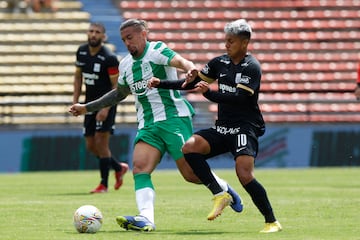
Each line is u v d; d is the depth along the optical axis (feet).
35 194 158.40
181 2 344.28
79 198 147.23
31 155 252.21
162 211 121.60
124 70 100.89
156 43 99.71
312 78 324.19
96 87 158.51
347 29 345.31
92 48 157.38
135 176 97.25
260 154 263.49
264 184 187.11
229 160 263.08
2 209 124.88
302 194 155.94
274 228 94.17
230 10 347.36
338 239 87.04
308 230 96.32
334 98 308.19
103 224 104.12
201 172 93.20
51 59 312.71
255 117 93.30
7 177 222.48
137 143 99.71
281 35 341.21
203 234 91.91
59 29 324.60
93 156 256.32
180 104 100.89
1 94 273.54
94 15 334.24
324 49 337.31
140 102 101.09
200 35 336.49
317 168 262.26
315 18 347.15
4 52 312.50
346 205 130.41
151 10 341.21
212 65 94.48
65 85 304.50
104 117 157.99
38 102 269.03
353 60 334.24
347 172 237.66
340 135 267.39
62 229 98.22
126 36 98.99
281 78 323.16
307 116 302.04
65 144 254.68
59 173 242.99
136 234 91.50
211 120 281.33
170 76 99.91
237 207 101.55
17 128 259.39
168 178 213.25
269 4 350.64
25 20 326.24
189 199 144.46
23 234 92.79
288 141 265.13
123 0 342.23
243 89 90.74
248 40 91.45
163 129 99.14
